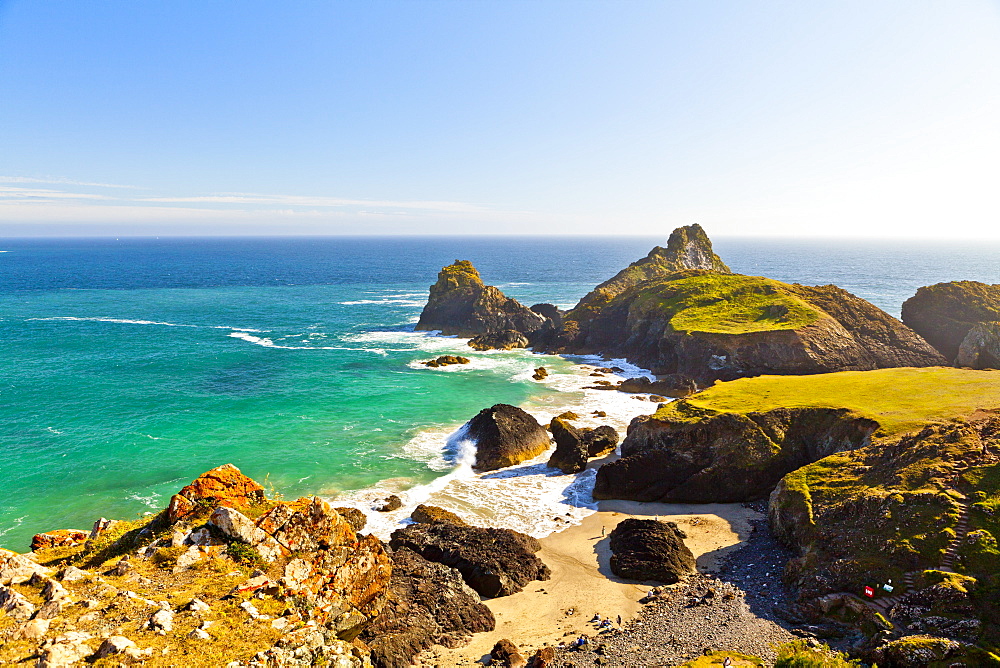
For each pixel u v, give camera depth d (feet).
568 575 118.83
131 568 67.31
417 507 142.92
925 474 119.14
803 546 119.44
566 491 159.84
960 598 89.71
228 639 55.47
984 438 129.49
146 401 224.53
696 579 116.37
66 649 48.80
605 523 142.72
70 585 62.34
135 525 84.89
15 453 171.42
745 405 173.68
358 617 75.97
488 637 96.94
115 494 148.46
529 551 122.93
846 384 191.31
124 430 192.24
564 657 90.43
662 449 163.32
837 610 97.76
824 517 121.60
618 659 89.04
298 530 78.28
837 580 103.50
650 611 105.09
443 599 102.58
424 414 216.33
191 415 209.15
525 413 192.54
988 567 93.86
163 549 71.67
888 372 207.10
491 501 152.76
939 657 81.00
